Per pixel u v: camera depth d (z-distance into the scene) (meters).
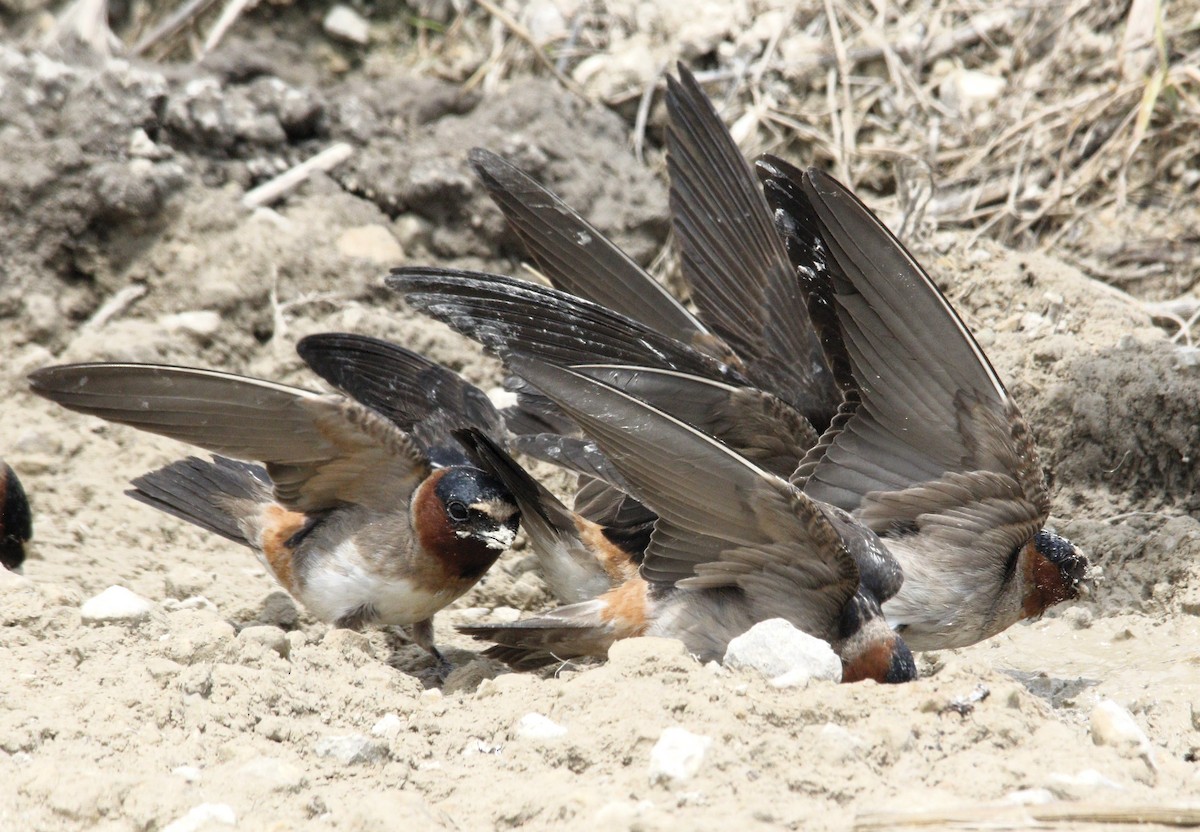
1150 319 15.04
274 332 15.27
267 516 11.48
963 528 10.88
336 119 17.11
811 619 9.88
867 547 10.42
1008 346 14.34
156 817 7.73
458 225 16.58
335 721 9.14
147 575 12.39
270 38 18.70
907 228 15.89
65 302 15.46
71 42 17.73
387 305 15.70
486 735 8.90
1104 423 13.59
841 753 8.03
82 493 13.37
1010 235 16.33
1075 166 16.70
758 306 13.06
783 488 9.13
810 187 10.37
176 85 17.23
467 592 12.49
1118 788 7.68
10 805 7.80
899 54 17.83
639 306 12.73
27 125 15.83
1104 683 10.88
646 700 8.68
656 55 18.09
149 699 8.82
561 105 17.47
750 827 7.36
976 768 8.01
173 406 10.14
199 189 15.97
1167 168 16.39
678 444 9.18
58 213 15.47
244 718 8.86
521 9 18.78
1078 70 17.11
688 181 13.30
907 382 10.59
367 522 10.99
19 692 8.88
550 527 10.98
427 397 12.01
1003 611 11.28
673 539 9.82
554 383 9.29
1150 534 12.80
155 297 15.52
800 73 17.89
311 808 7.94
